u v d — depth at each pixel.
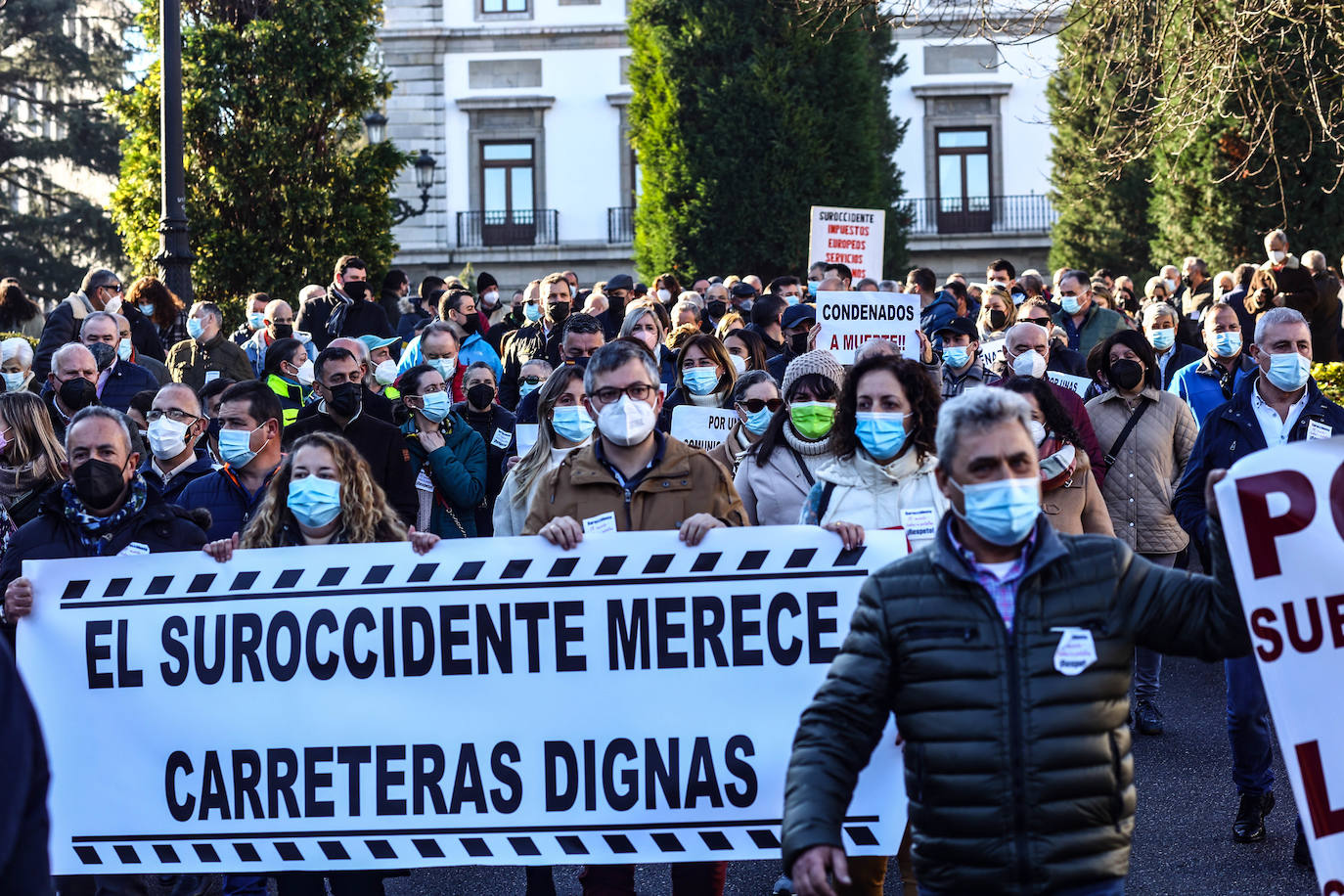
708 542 4.80
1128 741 3.52
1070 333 13.71
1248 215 24.80
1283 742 3.58
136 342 11.96
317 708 4.91
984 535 3.47
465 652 4.87
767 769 4.76
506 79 38.16
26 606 5.02
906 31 38.81
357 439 7.26
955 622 3.46
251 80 22.86
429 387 7.49
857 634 3.56
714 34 30.23
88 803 4.96
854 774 3.53
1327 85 14.94
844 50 30.30
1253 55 14.68
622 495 5.05
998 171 39.03
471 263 38.22
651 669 4.80
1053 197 36.59
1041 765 3.40
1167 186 25.81
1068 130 35.62
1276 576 3.58
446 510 7.64
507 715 4.85
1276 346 6.22
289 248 22.92
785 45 30.12
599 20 37.97
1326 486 3.60
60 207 47.25
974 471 3.45
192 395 6.47
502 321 15.80
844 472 5.17
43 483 6.32
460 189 38.22
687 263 30.52
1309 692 3.58
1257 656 3.58
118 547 5.36
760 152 30.00
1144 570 3.56
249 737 4.94
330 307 14.50
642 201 31.52
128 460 5.39
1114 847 3.46
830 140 30.31
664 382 10.08
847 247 13.91
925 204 39.22
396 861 4.87
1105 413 8.08
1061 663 3.44
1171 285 17.88
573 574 4.84
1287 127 24.08
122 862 4.95
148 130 22.72
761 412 6.91
